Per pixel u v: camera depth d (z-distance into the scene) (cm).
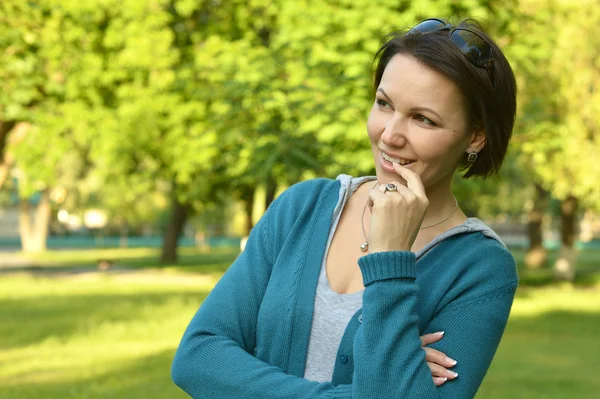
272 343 191
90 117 1675
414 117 180
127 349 1284
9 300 2097
